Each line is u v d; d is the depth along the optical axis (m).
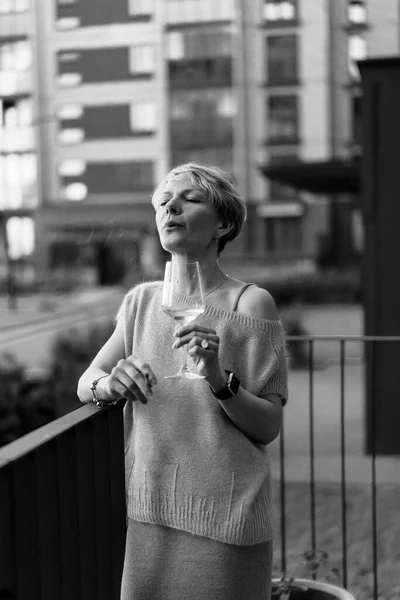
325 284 20.59
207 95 31.48
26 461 1.41
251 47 30.34
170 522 1.78
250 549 1.78
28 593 1.41
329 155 29.89
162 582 1.81
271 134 30.97
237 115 31.30
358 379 9.84
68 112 32.16
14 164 32.69
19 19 30.47
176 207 1.81
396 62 5.74
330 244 29.09
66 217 33.09
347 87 16.48
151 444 1.79
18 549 1.38
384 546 4.09
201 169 1.86
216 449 1.75
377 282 5.89
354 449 6.20
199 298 1.74
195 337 1.59
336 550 4.07
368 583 3.56
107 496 1.79
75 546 1.60
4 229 28.19
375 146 5.84
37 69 31.00
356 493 5.05
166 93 31.78
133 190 32.75
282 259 32.31
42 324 14.80
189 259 1.87
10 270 22.88
